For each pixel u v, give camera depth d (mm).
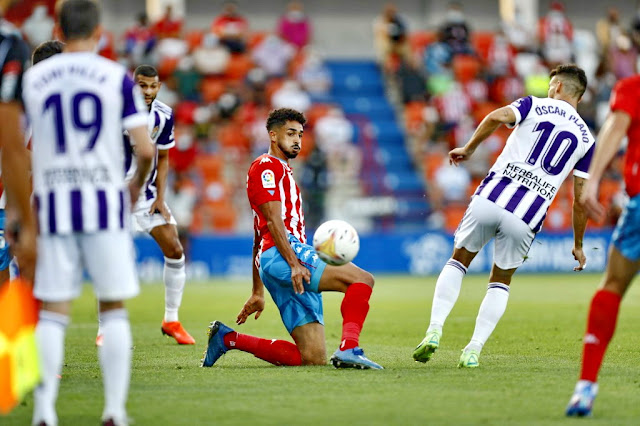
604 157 16125
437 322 23688
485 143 85688
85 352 27766
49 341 15438
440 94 91625
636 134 16359
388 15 96375
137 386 19906
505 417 16188
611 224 81750
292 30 94812
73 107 15398
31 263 20672
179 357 26422
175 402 17781
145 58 87000
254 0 101062
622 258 16375
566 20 98562
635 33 93688
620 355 26219
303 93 87750
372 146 87750
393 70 96125
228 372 22312
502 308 23812
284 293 23750
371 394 18625
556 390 19125
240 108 85250
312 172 76500
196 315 42469
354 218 80875
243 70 91062
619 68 92688
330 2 102125
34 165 15648
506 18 104062
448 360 25328
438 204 81750
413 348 28734
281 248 23000
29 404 18250
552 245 79375
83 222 15219
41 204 15453
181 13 97375
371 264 77375
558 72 24375
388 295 54938
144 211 30172
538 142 23594
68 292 15492
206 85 89312
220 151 82812
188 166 80000
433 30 102250
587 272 80000
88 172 15352
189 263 74188
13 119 16453
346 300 22797
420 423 15688
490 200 23656
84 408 17500
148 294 57594
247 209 80375
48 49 22766
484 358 25609
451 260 24391
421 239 78375
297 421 15883
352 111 93312
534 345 29312
